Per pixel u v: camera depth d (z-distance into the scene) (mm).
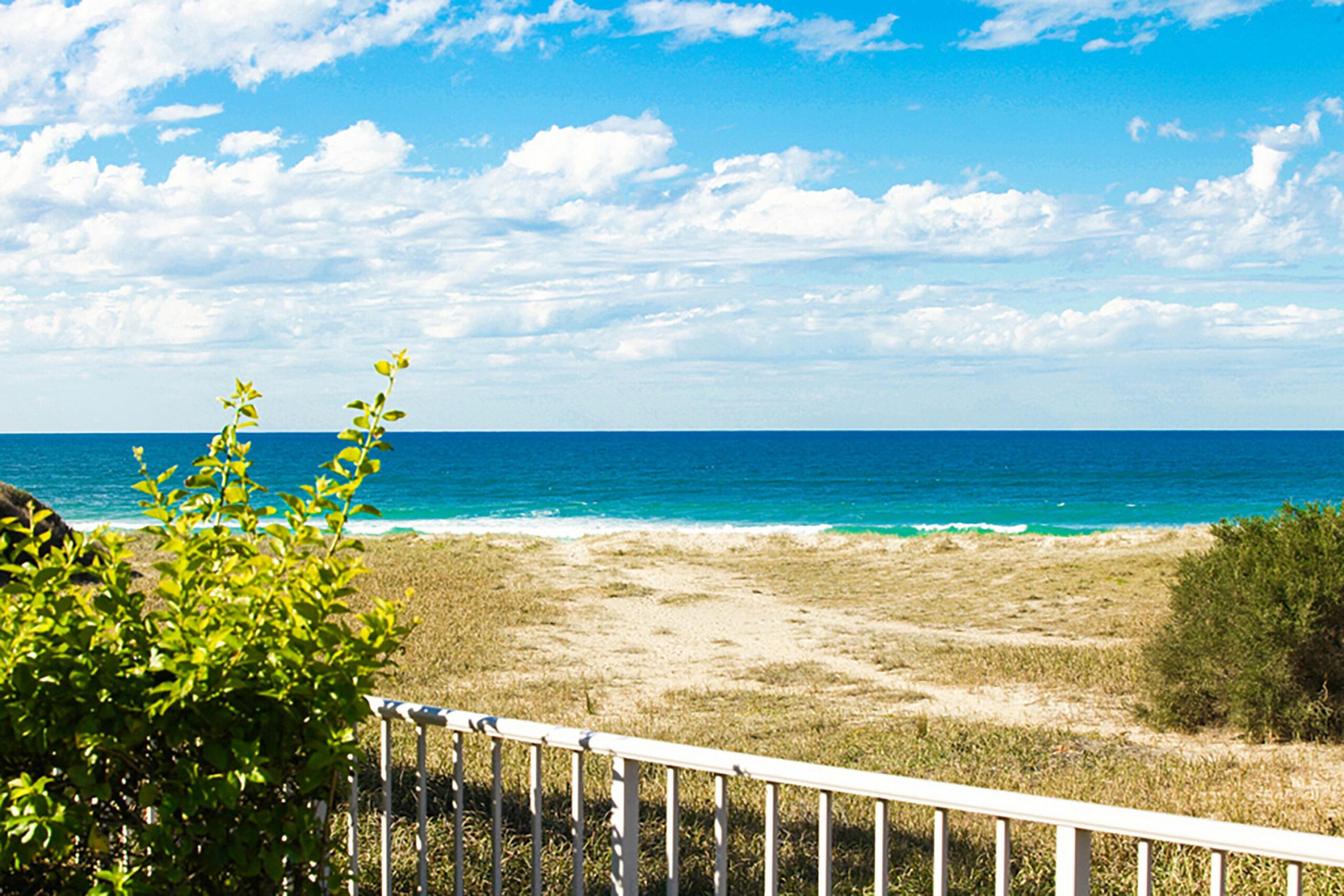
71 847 2492
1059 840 2230
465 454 132750
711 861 5176
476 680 13562
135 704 2404
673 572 27000
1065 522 55094
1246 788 7742
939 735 9938
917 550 30312
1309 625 9797
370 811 5676
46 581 2461
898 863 5242
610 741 2756
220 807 2428
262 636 2512
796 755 9039
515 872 4738
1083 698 12234
